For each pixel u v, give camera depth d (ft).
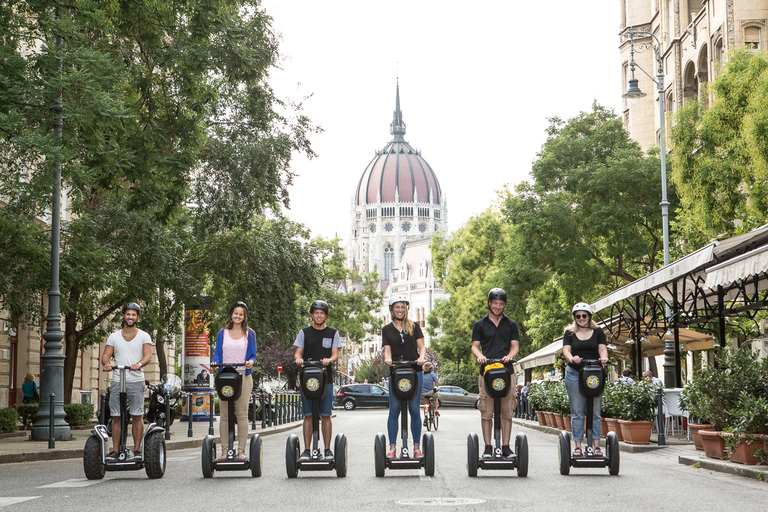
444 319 285.23
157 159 68.39
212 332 126.72
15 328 99.76
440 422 128.16
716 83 91.76
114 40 70.49
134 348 39.65
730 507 27.76
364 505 28.32
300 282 114.42
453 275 258.57
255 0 75.25
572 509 27.14
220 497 31.07
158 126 69.21
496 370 35.88
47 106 55.52
